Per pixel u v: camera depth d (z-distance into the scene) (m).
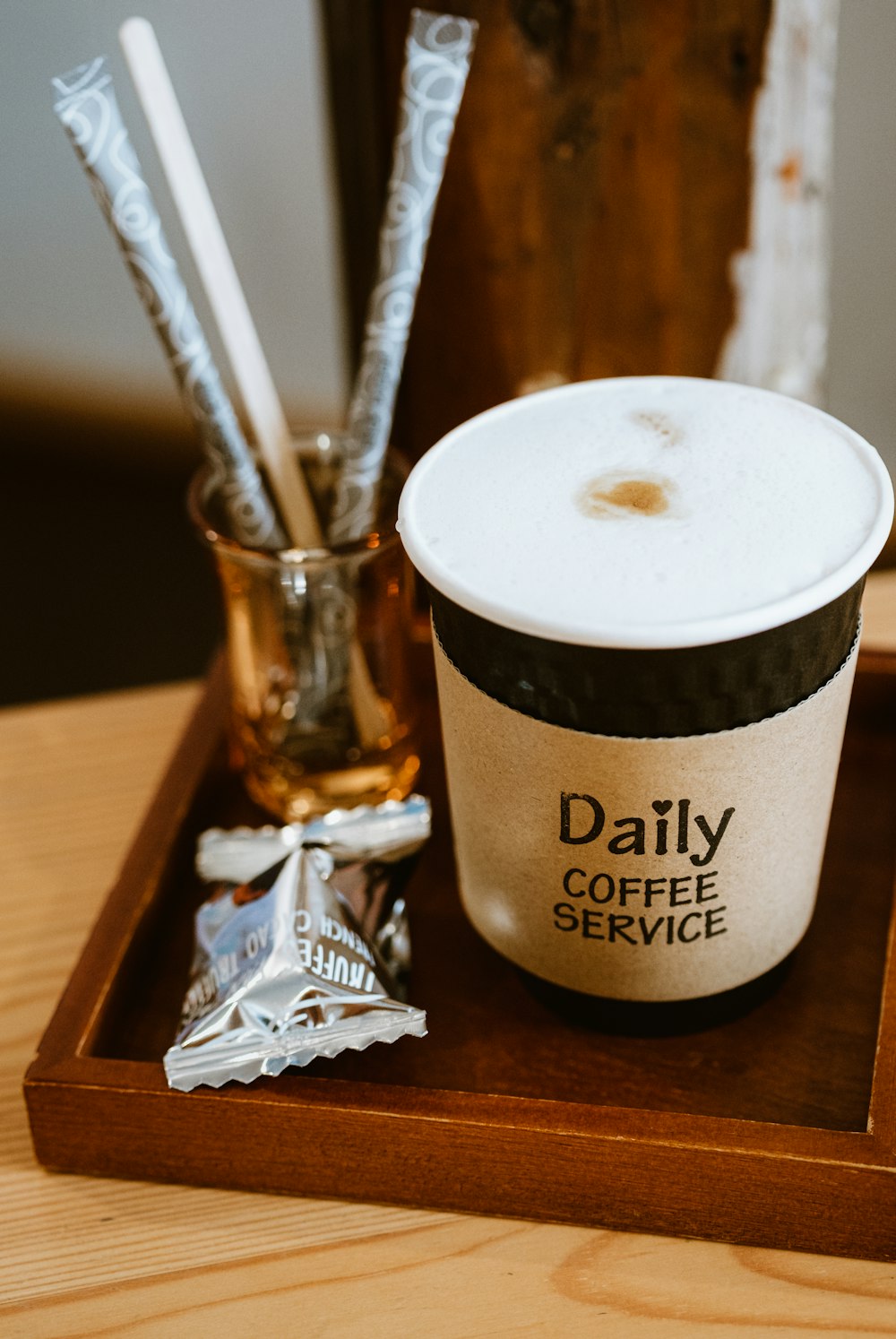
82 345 0.83
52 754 0.50
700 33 0.44
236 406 0.79
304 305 0.78
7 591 0.88
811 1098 0.38
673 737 0.33
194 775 0.45
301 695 0.44
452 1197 0.37
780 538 0.33
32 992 0.42
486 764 0.35
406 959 0.40
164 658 0.87
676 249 0.47
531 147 0.45
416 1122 0.36
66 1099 0.37
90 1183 0.38
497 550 0.33
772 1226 0.36
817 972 0.40
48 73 0.72
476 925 0.39
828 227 0.50
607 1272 0.36
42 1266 0.37
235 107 0.71
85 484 0.89
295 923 0.38
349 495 0.43
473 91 0.45
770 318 0.49
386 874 0.41
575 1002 0.38
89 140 0.37
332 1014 0.37
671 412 0.37
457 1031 0.39
